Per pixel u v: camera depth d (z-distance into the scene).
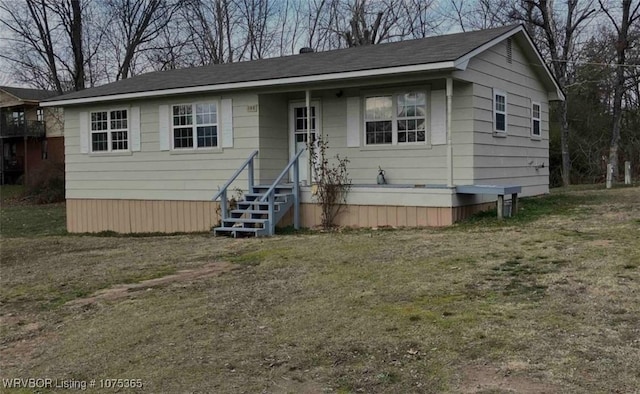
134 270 8.55
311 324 5.37
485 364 4.18
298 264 8.10
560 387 3.74
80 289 7.56
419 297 5.96
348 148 13.51
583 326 4.77
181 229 14.81
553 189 20.47
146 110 15.19
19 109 40.44
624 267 6.54
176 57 34.47
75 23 32.06
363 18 33.53
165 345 5.13
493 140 12.98
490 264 7.20
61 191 31.73
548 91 16.41
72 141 16.52
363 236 10.36
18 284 8.12
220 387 4.17
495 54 13.10
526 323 4.94
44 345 5.50
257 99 13.57
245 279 7.40
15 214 24.59
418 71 11.11
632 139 29.53
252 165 13.39
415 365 4.27
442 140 12.38
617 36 27.59
